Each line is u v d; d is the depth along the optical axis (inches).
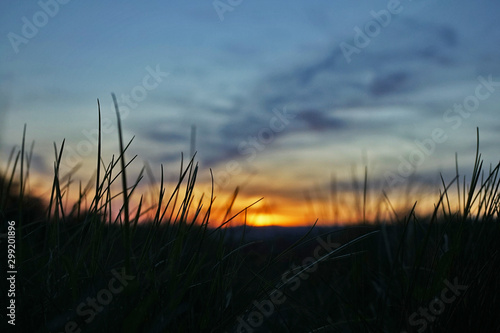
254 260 91.4
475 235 63.8
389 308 72.7
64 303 50.7
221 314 56.6
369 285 86.4
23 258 60.3
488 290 56.3
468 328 55.9
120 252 61.4
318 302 89.8
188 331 54.9
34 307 51.9
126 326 43.7
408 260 80.5
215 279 57.5
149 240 56.7
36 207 75.6
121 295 47.8
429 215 106.5
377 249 96.4
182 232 54.2
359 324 67.6
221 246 63.5
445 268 58.8
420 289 62.8
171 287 50.6
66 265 48.3
